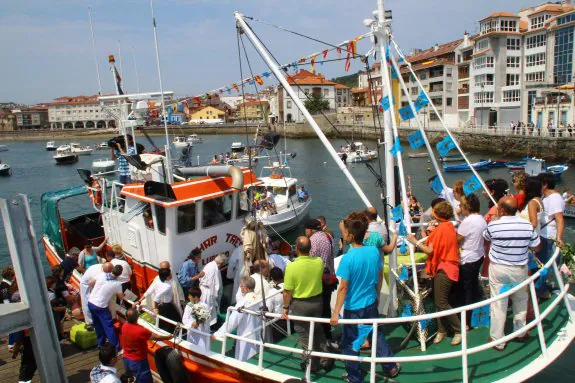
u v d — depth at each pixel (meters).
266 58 7.61
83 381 8.06
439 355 5.04
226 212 9.15
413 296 6.24
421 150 57.28
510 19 60.41
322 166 50.19
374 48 7.13
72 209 31.58
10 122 157.00
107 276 8.15
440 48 85.00
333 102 96.50
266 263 7.41
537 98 52.62
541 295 6.95
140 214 8.98
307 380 5.48
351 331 5.57
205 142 88.19
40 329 5.67
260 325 6.74
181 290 8.41
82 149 80.50
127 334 6.98
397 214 6.79
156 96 11.97
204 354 6.62
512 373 5.25
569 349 8.90
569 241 20.25
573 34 52.03
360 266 5.43
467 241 6.16
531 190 6.86
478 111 64.44
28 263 5.55
